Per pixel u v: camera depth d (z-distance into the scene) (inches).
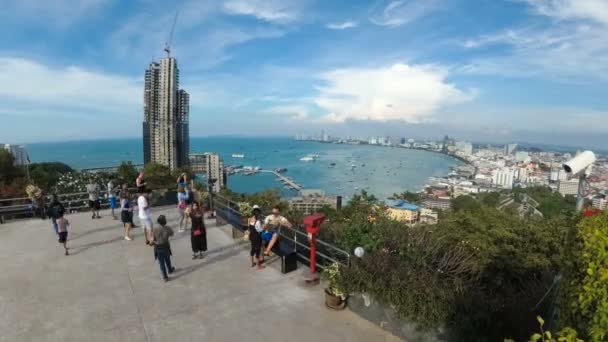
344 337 168.7
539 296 188.4
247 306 199.5
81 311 190.7
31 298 205.5
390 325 172.7
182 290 220.1
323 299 209.6
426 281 174.4
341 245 231.6
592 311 84.7
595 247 87.0
